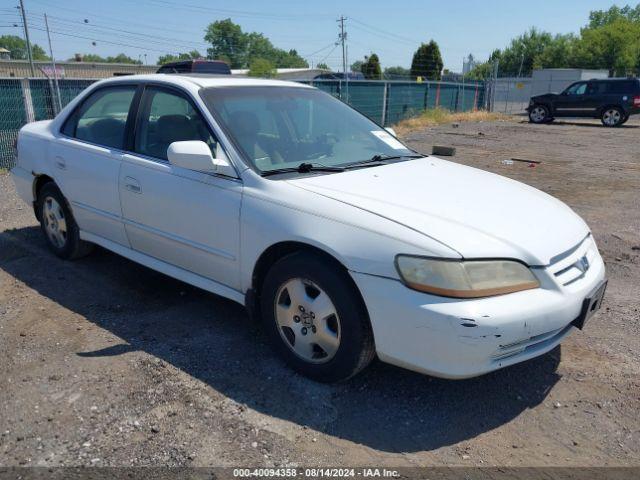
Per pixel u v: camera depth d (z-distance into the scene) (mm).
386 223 2809
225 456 2555
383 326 2750
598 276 3162
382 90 21562
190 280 3766
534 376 3281
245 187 3301
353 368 2939
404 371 3289
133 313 3969
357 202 2994
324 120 4172
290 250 3191
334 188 3172
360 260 2773
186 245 3674
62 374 3178
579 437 2766
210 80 3947
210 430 2727
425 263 2646
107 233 4359
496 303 2627
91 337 3611
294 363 3203
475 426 2826
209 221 3465
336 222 2908
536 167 11117
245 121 3664
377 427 2791
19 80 10398
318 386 3115
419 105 24828
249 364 3320
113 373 3191
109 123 4312
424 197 3166
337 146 3943
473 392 3109
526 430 2807
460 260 2637
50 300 4164
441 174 3713
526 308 2666
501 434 2770
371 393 3068
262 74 50812
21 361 3316
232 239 3354
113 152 4145
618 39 62688
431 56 61031
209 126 3564
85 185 4359
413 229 2760
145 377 3156
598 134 18469
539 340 2803
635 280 4840
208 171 3379
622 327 3914
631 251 5652
